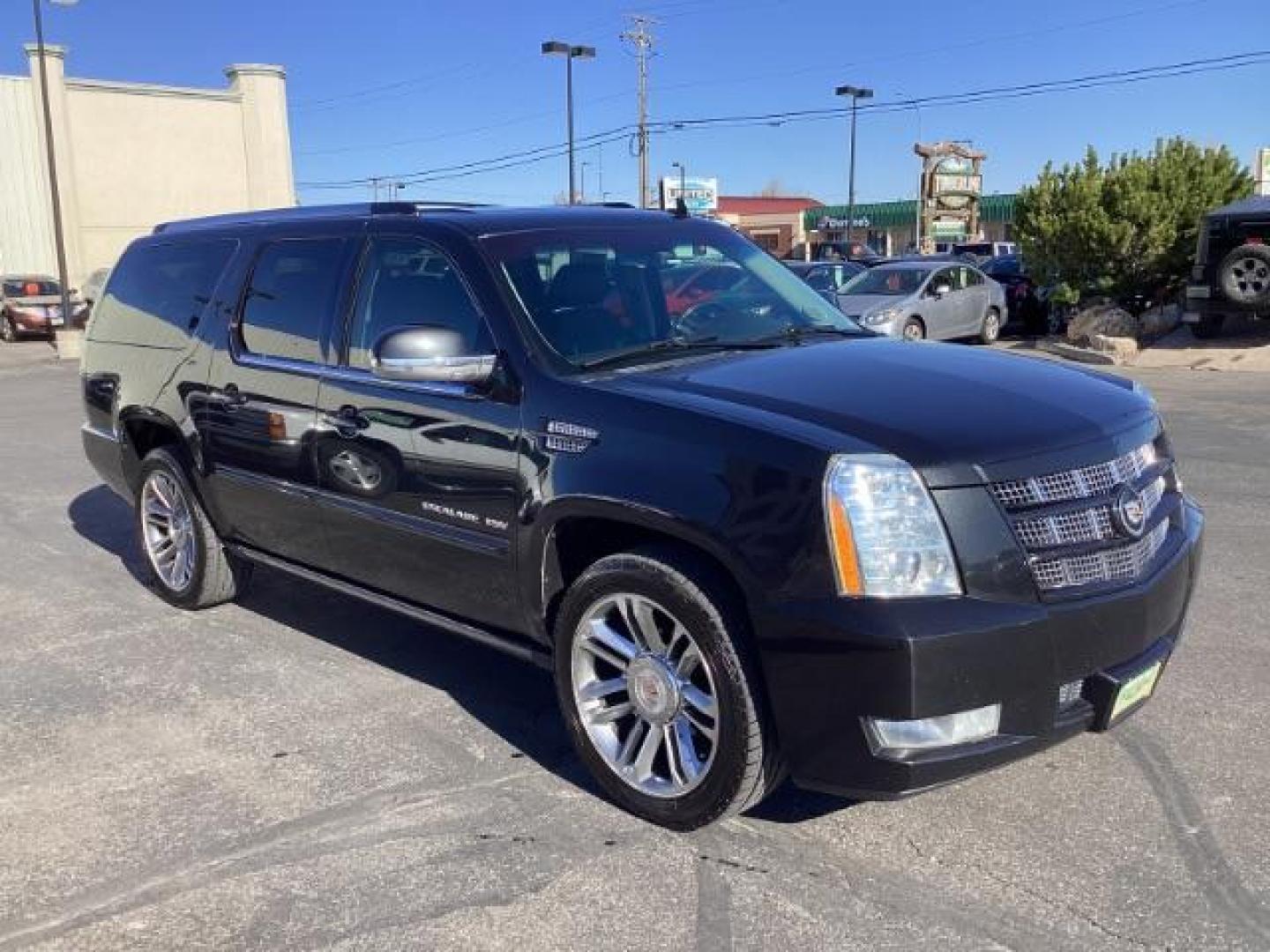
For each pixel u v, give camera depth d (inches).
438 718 180.2
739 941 120.3
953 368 155.2
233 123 1569.9
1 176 1400.1
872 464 123.9
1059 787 150.9
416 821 147.8
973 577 123.3
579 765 162.9
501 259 167.2
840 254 1653.5
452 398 161.5
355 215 191.2
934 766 122.7
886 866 133.6
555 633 152.1
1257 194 861.2
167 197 1528.1
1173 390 545.0
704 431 134.3
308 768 163.6
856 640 121.0
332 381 182.7
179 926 126.3
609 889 131.0
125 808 153.1
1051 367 162.6
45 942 124.0
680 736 140.9
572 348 158.4
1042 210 767.1
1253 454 375.9
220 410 208.2
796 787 153.9
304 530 195.6
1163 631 140.1
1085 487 131.3
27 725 181.0
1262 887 127.4
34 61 1398.9
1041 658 125.0
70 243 1449.3
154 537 242.2
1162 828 140.3
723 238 201.2
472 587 165.3
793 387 143.2
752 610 128.0
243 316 206.7
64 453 445.4
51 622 231.8
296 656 208.8
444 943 121.7
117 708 186.9
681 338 170.7
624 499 138.4
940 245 1957.4
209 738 174.4
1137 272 744.3
